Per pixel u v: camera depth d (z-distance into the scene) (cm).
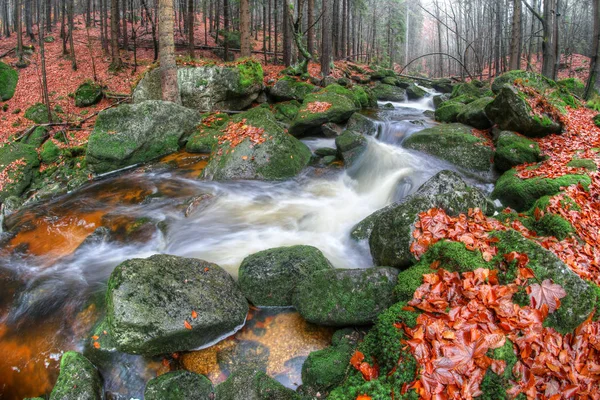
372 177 805
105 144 932
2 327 470
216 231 618
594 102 1134
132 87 1355
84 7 3262
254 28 3438
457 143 852
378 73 2252
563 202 525
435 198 461
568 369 292
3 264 580
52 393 352
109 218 686
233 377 350
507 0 2858
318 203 721
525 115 824
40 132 1310
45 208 764
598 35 1169
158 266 412
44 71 1387
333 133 1060
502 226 453
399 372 289
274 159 812
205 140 992
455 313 318
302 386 348
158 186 811
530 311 316
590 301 323
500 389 273
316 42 3262
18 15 2225
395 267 436
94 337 416
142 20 2564
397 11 4609
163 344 376
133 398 370
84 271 545
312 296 412
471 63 3916
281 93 1388
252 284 446
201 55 2311
